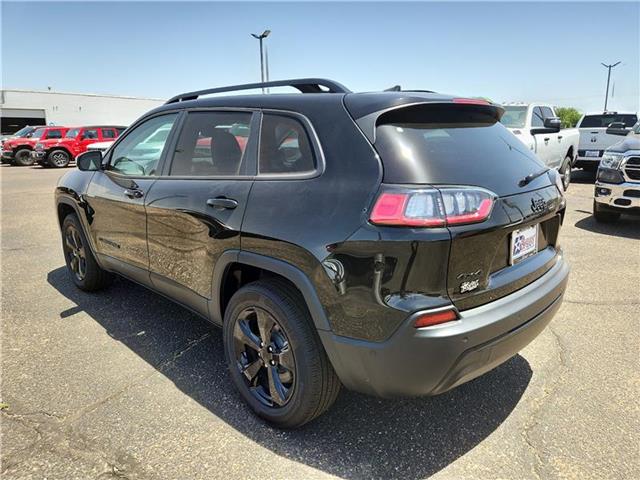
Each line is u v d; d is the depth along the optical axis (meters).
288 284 2.38
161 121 3.37
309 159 2.32
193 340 3.49
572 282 4.59
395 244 1.92
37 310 4.04
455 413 2.61
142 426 2.52
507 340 2.15
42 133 22.36
